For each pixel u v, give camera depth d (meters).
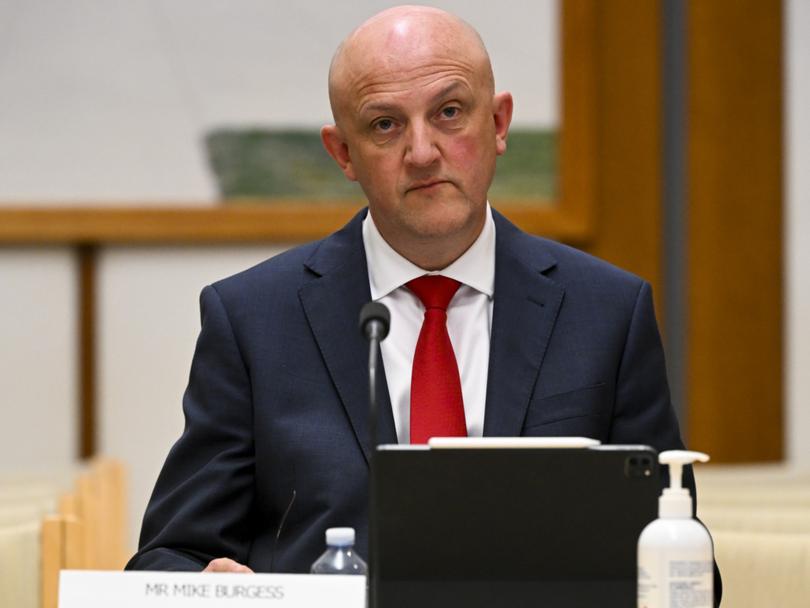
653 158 17.84
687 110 17.88
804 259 17.94
